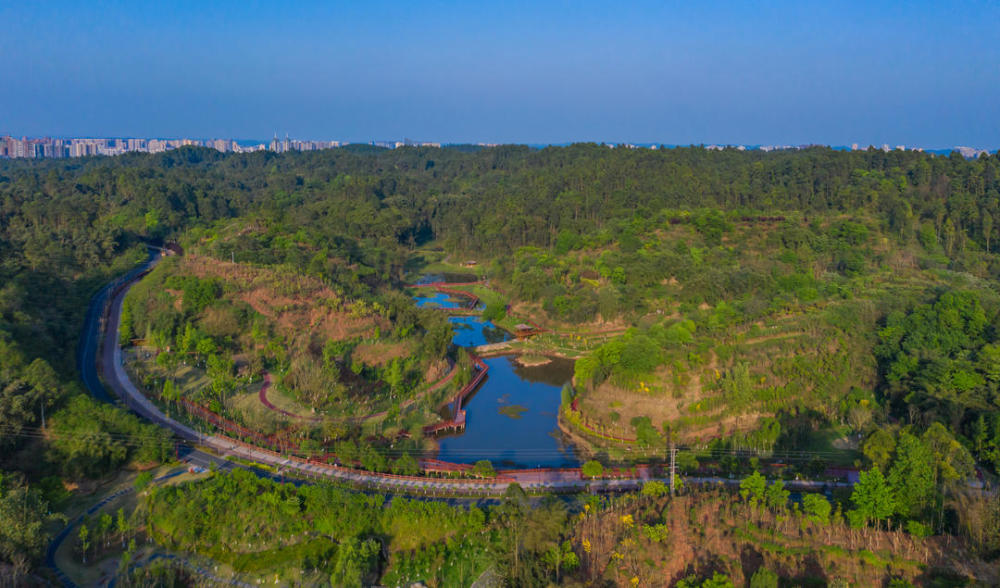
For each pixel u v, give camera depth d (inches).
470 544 3408.0
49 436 4057.6
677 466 4156.0
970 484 3737.7
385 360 5949.8
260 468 4200.3
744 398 4985.2
